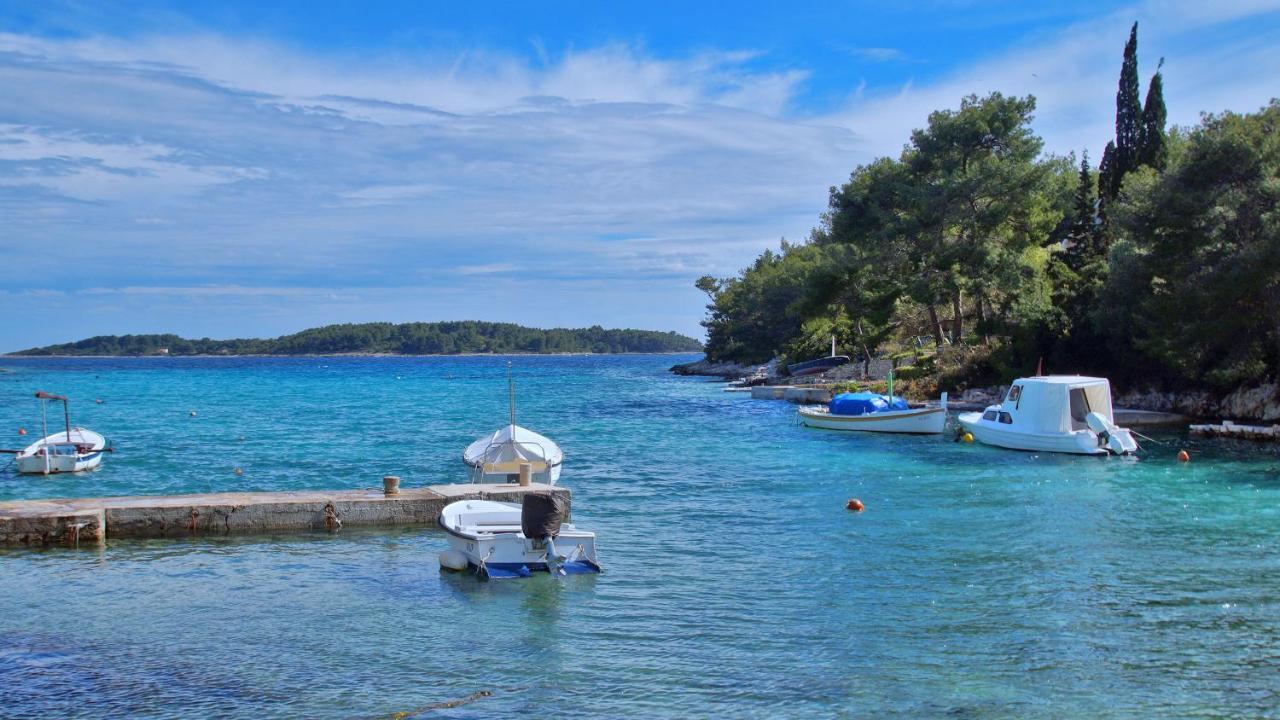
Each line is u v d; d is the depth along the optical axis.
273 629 14.96
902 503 25.42
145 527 21.33
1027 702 11.88
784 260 130.50
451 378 130.25
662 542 20.83
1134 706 11.73
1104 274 54.75
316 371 170.12
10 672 13.11
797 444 40.31
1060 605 15.80
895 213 67.50
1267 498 25.55
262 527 21.84
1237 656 13.36
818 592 16.75
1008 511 24.09
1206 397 45.75
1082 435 34.88
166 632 14.83
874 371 77.75
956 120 63.72
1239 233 41.00
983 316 65.75
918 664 13.19
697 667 13.16
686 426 49.59
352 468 33.53
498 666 13.29
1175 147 65.31
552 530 18.23
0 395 82.50
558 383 109.44
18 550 20.08
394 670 13.16
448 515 20.02
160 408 65.50
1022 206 61.91
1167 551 19.52
